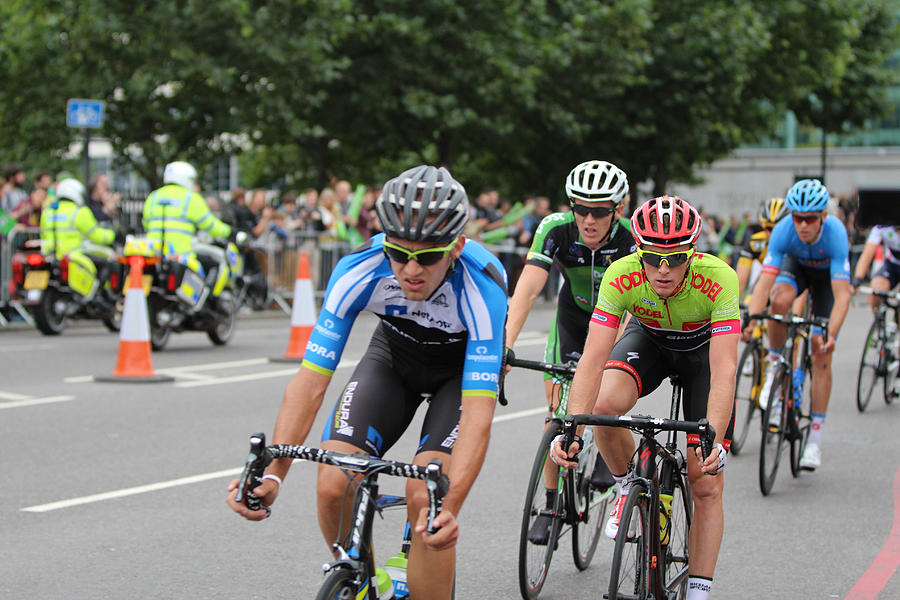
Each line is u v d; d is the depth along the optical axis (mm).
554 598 8727
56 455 13023
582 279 9867
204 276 22859
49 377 18812
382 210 5844
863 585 8984
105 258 24875
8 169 27812
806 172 76812
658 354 8445
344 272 6465
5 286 26531
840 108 59312
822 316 14219
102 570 8914
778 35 47562
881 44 58469
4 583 8547
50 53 35781
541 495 8789
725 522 11023
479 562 9375
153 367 20344
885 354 18688
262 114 35312
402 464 5570
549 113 39969
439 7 36062
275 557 9359
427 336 6684
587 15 39250
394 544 9859
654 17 41094
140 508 10828
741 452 14812
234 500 5684
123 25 33312
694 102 43656
